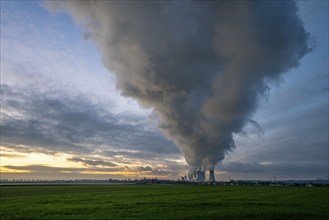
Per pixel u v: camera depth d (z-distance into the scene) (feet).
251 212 115.75
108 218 101.09
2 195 227.40
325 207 136.87
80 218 101.09
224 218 102.06
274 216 107.45
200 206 138.31
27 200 173.68
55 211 118.11
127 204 147.02
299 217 106.11
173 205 142.61
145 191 301.22
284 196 213.46
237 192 277.64
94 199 181.68
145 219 99.40
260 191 301.84
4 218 99.30
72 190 326.65
